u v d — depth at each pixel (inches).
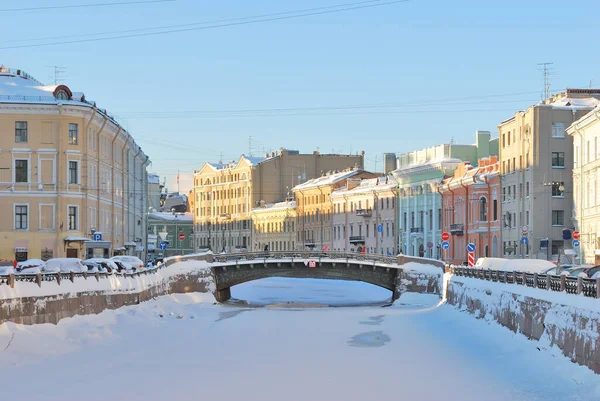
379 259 3179.1
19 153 3043.8
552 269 2017.7
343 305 3083.2
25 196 3046.3
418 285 3058.6
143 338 1809.8
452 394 1187.3
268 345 1759.4
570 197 3376.0
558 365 1268.5
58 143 3056.1
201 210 7081.7
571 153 3388.3
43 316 1624.0
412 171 4586.6
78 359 1473.9
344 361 1519.4
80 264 2178.9
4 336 1450.5
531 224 3351.4
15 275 1571.1
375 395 1192.2
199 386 1264.8
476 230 3850.9
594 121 2965.1
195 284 3041.3
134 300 2299.5
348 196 5270.7
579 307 1232.8
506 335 1673.2
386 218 4896.7
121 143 3646.7
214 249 6889.8
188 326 2123.5
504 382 1242.6
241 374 1375.5
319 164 6378.0
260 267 3218.5
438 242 4347.9
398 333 1966.0
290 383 1290.6
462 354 1558.8
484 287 2006.6
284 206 6013.8
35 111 3043.8
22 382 1261.1
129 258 2842.0
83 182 3088.1
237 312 2630.4
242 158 6476.4
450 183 4141.2
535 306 1489.9
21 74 3378.4
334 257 3211.1
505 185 3654.0
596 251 2940.5
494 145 4439.0
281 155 6368.1
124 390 1228.5
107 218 3383.4
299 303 3206.2
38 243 3038.9
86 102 3206.2
